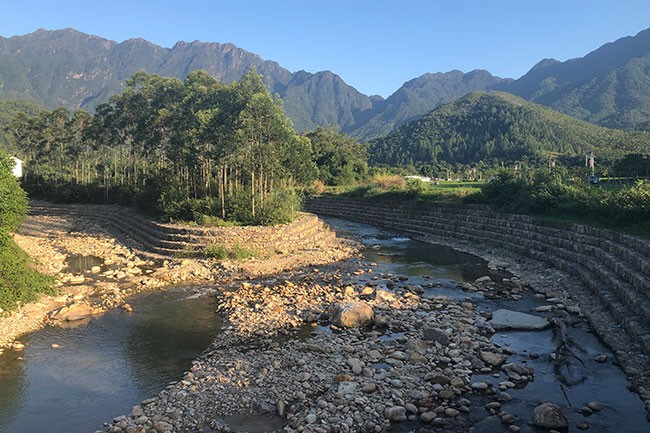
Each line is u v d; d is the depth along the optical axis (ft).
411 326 52.65
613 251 66.33
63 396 37.83
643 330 44.34
